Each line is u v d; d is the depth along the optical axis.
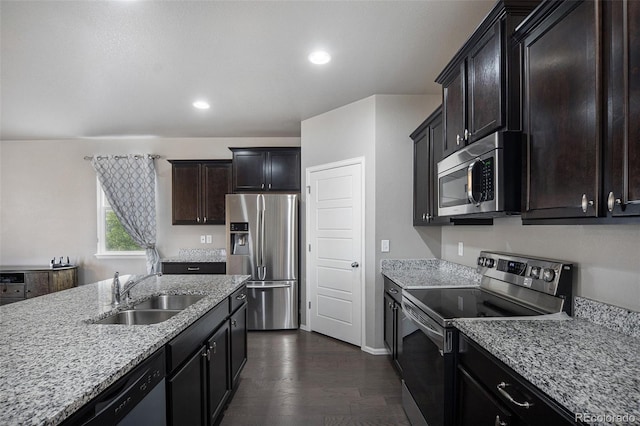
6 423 0.71
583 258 1.48
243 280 2.62
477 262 2.36
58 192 4.75
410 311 2.05
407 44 2.26
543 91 1.29
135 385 1.10
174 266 4.12
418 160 2.96
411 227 3.18
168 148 4.76
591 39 1.06
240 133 4.54
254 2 1.81
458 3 1.83
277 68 2.60
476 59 1.70
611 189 0.99
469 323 1.43
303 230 3.92
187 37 2.15
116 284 1.86
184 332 1.51
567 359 1.03
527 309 1.68
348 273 3.39
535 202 1.34
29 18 1.93
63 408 0.77
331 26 2.04
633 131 0.92
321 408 2.22
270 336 3.65
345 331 3.42
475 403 1.31
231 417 2.12
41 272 4.25
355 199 3.33
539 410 0.92
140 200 4.62
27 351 1.11
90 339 1.23
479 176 1.61
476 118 1.70
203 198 4.43
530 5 1.44
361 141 3.27
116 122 3.98
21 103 3.31
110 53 2.35
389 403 2.29
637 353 1.07
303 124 3.89
